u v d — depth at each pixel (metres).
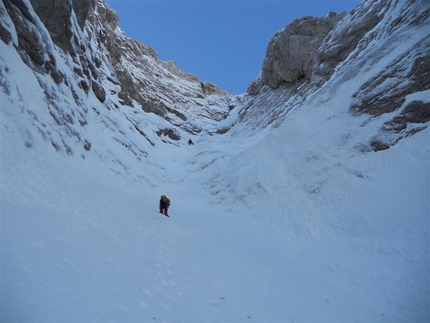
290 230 16.55
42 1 19.28
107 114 27.11
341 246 13.95
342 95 25.80
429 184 14.77
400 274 11.28
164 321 5.64
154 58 65.19
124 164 22.73
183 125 47.47
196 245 12.30
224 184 24.59
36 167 12.04
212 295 7.95
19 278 4.99
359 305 9.66
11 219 7.28
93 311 4.91
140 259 8.61
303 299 9.43
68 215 9.69
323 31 45.31
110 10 47.28
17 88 14.24
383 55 25.58
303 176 20.42
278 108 42.56
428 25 23.80
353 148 19.91
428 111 18.53
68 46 22.61
